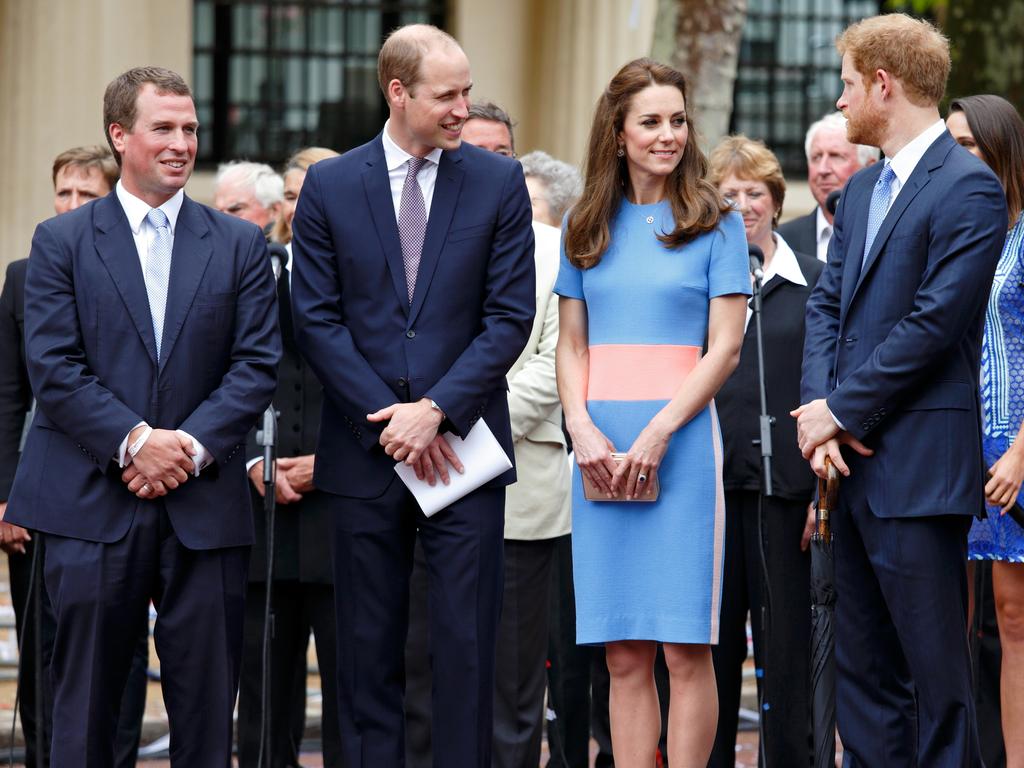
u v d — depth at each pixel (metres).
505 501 15.26
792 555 16.23
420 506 13.64
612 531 14.48
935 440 13.18
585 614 14.51
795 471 16.12
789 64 37.75
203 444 13.41
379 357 13.79
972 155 13.39
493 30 35.06
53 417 13.47
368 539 13.88
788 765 16.20
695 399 14.10
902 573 13.25
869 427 13.25
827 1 37.75
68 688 13.52
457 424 13.50
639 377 14.42
